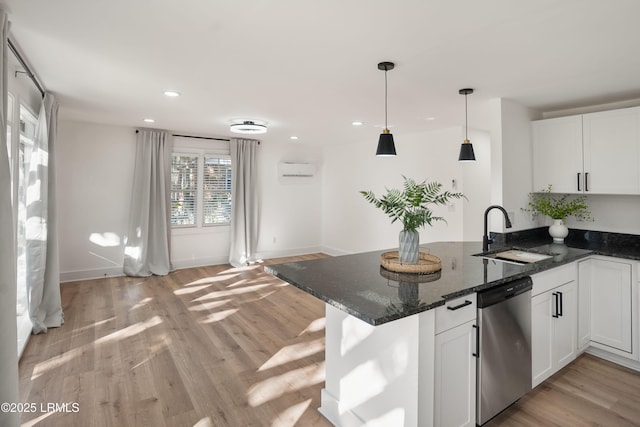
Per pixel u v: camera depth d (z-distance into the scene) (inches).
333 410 81.3
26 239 123.0
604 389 94.2
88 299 165.0
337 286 72.4
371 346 71.6
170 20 74.4
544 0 65.1
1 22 68.9
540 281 91.6
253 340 124.4
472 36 80.4
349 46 86.4
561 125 133.0
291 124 184.9
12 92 97.8
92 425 78.6
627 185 116.9
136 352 114.0
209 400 89.0
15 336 64.6
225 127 201.6
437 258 92.5
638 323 103.2
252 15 72.1
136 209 203.8
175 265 224.4
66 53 92.3
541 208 138.3
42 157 124.5
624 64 96.9
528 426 79.4
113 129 200.7
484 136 210.1
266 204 259.0
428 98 130.7
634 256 103.9
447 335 67.3
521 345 84.4
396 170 223.3
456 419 70.2
